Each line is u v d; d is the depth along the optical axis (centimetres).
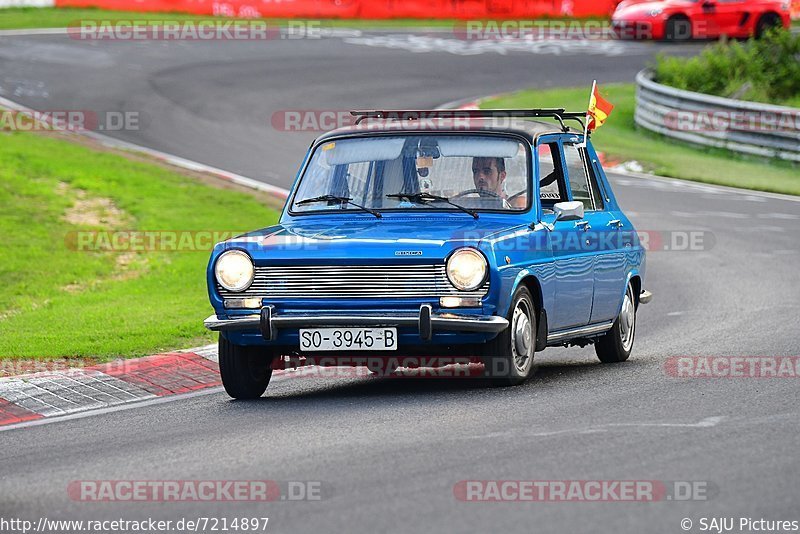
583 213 3462
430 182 3369
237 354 3216
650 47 13700
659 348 4062
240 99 10475
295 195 3450
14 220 6206
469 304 3023
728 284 5425
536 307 3319
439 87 11381
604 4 14488
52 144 8388
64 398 3288
